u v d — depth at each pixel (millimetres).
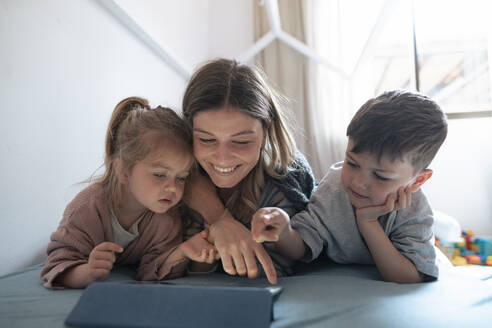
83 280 626
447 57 2195
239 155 708
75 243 705
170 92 1763
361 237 805
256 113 714
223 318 397
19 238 804
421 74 2223
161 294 431
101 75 1144
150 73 1528
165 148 697
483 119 2111
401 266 692
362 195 695
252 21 2795
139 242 823
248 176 845
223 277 730
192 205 819
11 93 776
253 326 387
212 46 2811
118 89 1255
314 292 575
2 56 751
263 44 2193
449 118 2150
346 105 2498
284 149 870
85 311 417
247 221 839
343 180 715
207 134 705
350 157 686
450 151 2139
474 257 1507
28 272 745
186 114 778
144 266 772
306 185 964
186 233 856
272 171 852
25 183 821
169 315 403
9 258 775
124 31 1295
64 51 955
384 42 2482
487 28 2135
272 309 461
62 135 951
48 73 893
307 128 2572
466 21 2180
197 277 730
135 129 729
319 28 2594
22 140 810
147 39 1447
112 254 652
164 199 721
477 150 2117
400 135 634
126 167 740
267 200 850
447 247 1563
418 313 478
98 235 749
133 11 1355
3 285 648
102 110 1152
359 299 532
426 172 721
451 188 2135
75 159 1011
